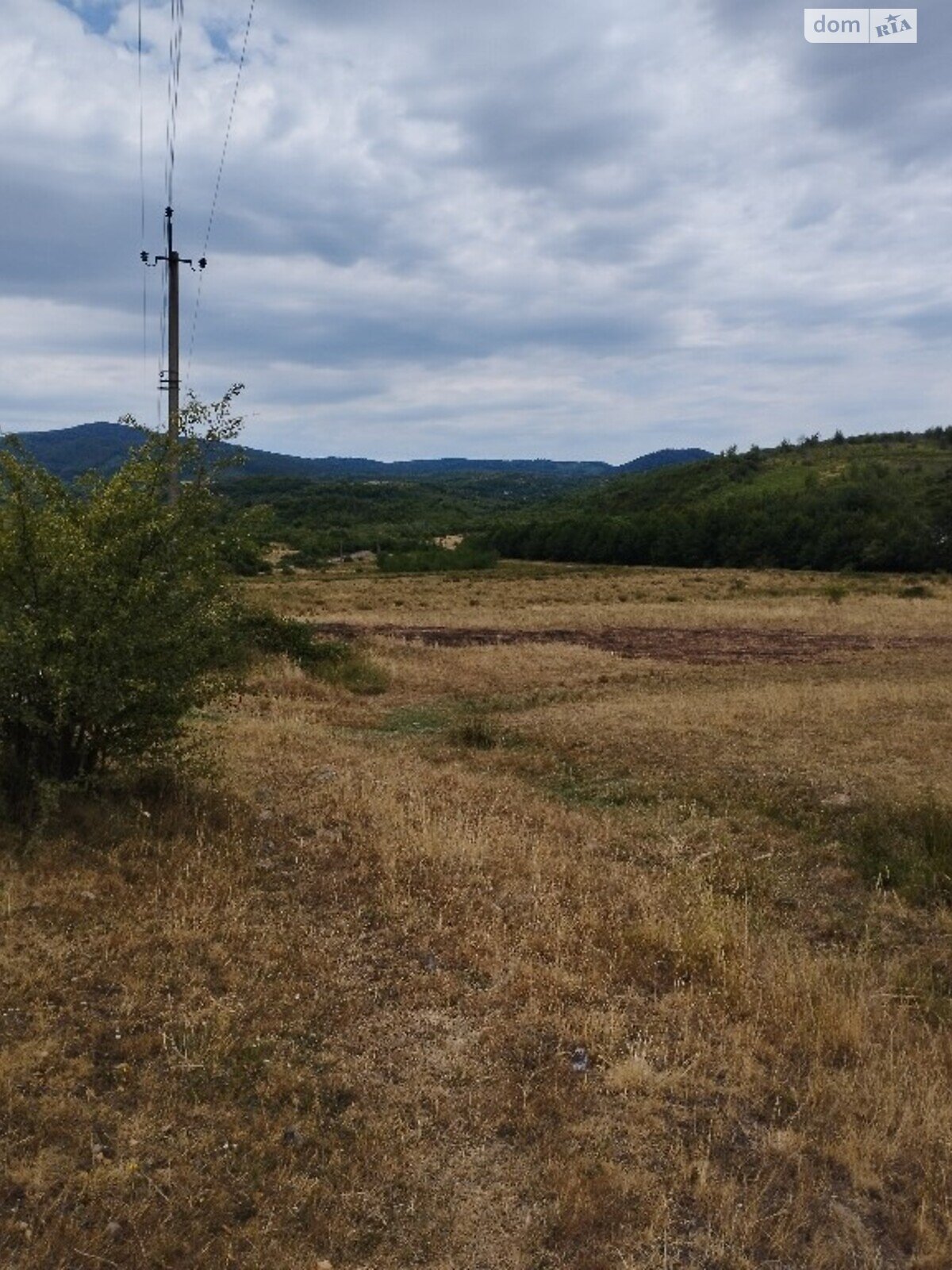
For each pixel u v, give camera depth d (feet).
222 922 16.92
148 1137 11.22
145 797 22.59
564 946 17.28
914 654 66.03
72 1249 9.47
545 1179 11.14
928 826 23.88
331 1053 13.41
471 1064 13.35
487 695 47.93
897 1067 13.76
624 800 28.32
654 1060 13.74
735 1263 10.00
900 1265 10.27
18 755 20.76
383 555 249.34
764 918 20.18
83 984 14.33
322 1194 10.64
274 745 32.14
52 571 19.43
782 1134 12.02
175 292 46.32
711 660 63.52
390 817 23.72
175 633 20.51
